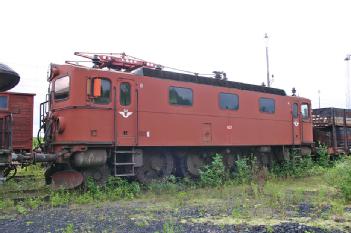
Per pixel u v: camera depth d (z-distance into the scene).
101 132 12.02
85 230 6.95
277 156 18.39
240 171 14.65
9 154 10.85
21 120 17.53
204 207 9.46
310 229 6.95
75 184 11.49
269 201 10.04
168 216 8.29
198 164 15.24
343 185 10.46
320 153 20.12
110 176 12.02
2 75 10.39
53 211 8.93
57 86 12.46
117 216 8.28
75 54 13.60
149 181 13.38
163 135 13.41
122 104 12.58
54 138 12.02
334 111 22.61
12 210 9.06
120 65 14.44
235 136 15.65
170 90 13.80
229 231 6.84
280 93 18.27
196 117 14.40
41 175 16.23
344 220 7.85
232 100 15.74
